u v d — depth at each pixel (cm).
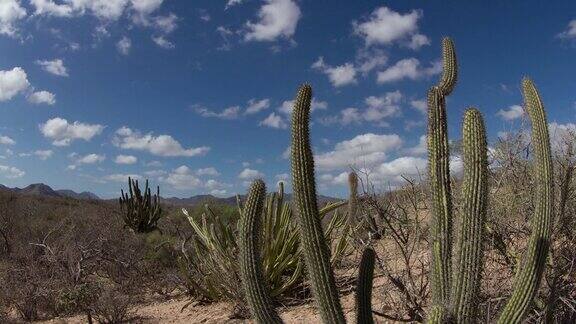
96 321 714
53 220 1686
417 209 509
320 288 320
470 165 310
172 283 865
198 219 1312
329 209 724
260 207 329
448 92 338
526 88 350
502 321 316
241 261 325
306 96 329
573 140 488
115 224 1445
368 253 331
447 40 348
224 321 631
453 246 324
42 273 859
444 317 305
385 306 491
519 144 517
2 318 737
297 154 324
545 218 321
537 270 317
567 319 409
